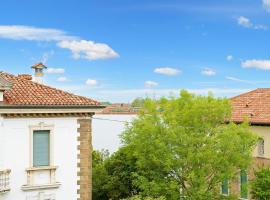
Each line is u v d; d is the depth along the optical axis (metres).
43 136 27.42
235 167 29.73
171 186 28.52
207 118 29.62
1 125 26.14
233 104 41.41
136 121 30.75
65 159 27.91
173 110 29.75
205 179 28.84
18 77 29.86
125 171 39.88
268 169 32.22
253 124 36.62
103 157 47.38
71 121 28.06
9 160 26.39
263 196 31.45
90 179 28.59
